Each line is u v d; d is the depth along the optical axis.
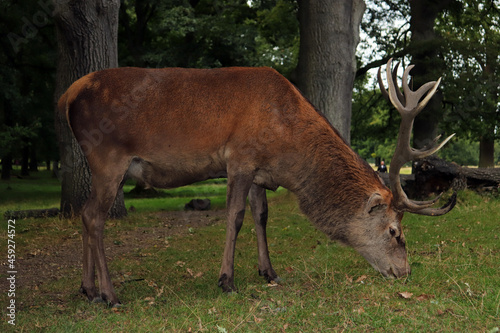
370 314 3.35
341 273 4.65
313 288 4.18
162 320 3.44
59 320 3.57
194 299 3.97
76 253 6.45
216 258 5.80
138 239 7.55
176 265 5.42
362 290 4.01
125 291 4.39
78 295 4.31
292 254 5.82
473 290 3.83
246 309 3.60
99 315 3.66
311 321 3.30
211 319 3.38
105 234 7.86
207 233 7.88
